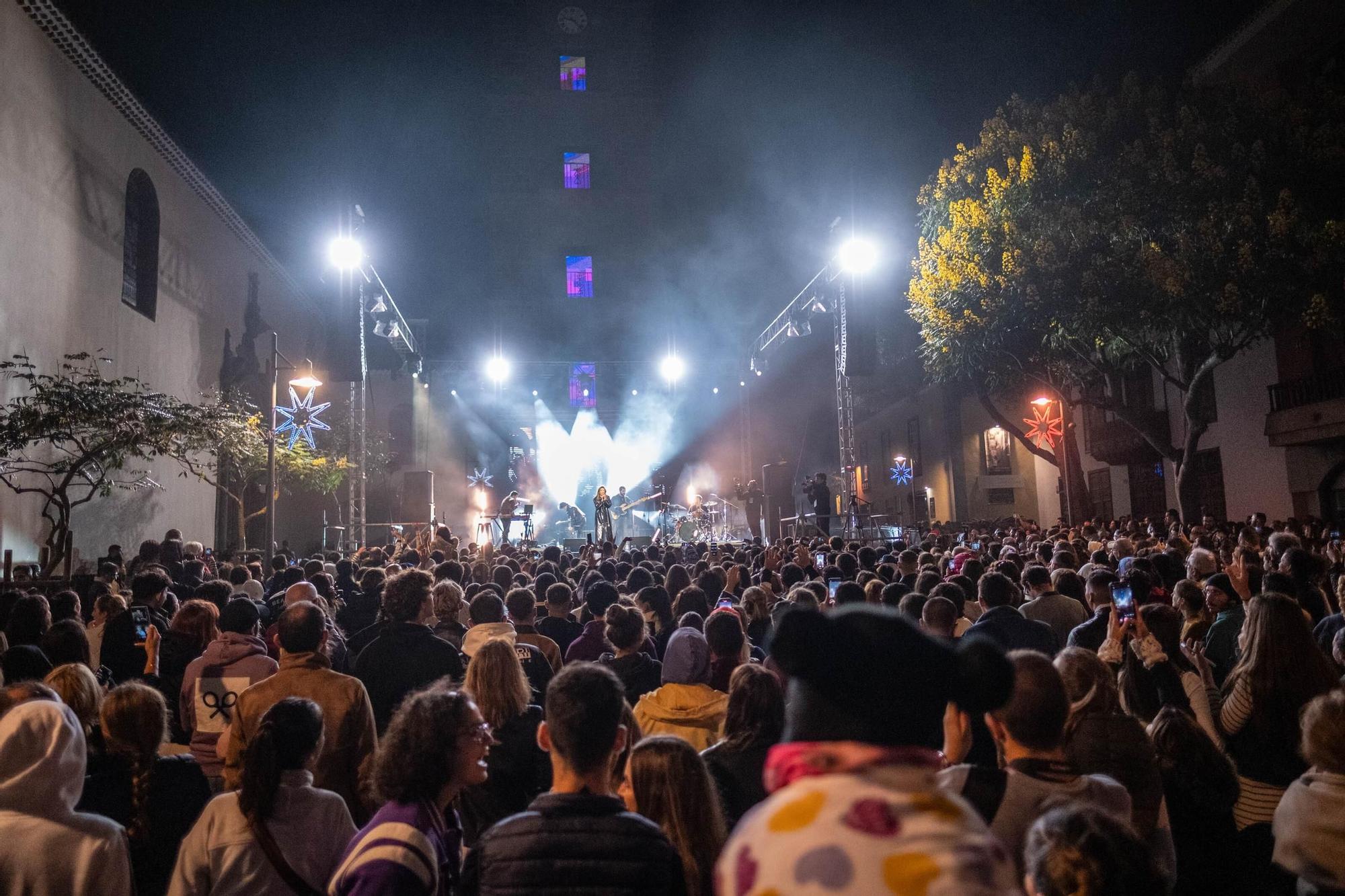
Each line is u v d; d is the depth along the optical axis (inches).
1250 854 151.1
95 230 802.2
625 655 226.2
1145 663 166.6
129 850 138.7
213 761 200.8
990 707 56.7
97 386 670.5
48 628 230.4
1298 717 163.6
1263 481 928.3
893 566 403.2
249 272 1194.6
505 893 94.6
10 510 679.1
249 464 932.6
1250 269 659.4
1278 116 713.6
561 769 105.5
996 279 777.6
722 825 119.8
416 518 1181.7
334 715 167.8
